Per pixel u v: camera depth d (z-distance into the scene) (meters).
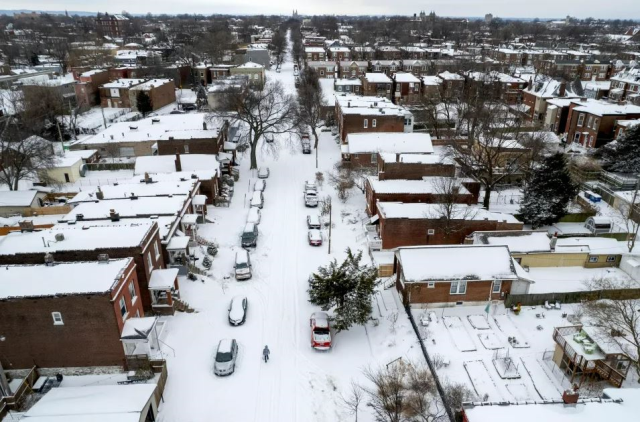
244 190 60.59
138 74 121.94
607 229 47.53
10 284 28.28
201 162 59.56
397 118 74.88
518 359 30.62
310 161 70.94
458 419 25.11
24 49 166.38
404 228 44.16
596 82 114.00
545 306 36.12
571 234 46.59
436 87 103.06
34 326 27.83
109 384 28.48
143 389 26.34
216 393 28.52
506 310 36.03
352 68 129.62
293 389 29.00
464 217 43.16
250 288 39.41
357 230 49.50
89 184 61.56
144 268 33.91
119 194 48.69
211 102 98.06
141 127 76.44
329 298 33.59
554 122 83.75
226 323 34.94
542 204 48.34
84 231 35.84
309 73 112.56
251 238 45.78
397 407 25.56
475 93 85.81
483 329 33.81
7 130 64.31
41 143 62.41
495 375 29.16
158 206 44.69
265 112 74.50
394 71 132.00
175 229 42.31
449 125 81.12
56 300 27.20
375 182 51.69
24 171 61.22
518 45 198.25
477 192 52.62
